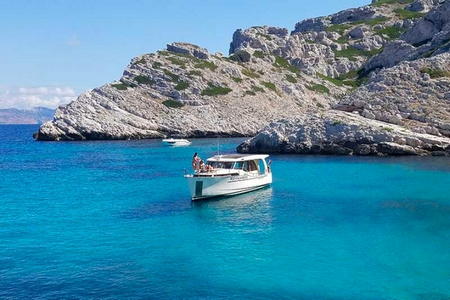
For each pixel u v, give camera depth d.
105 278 24.64
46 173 68.00
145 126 142.75
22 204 44.69
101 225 36.03
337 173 60.59
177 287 23.41
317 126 83.25
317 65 195.62
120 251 29.27
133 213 40.16
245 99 159.12
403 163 66.81
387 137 76.00
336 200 44.06
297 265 26.34
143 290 23.05
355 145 78.31
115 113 144.62
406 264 26.27
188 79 160.38
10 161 85.25
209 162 50.50
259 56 191.88
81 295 22.50
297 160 74.44
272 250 29.09
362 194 46.47
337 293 22.59
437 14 164.62
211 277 24.69
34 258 27.98
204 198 45.81
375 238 31.25
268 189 51.06
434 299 21.80
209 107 152.38
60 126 139.12
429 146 74.25
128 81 158.62
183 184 56.06
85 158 89.31
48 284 23.88
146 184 56.34
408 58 127.12
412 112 81.81
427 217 36.62
